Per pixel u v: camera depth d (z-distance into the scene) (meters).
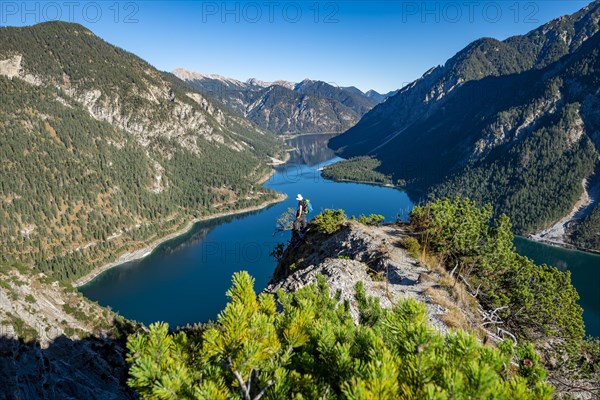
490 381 3.09
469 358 3.68
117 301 154.50
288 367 4.71
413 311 4.36
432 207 34.16
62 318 43.66
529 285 26.25
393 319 4.30
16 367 29.42
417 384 3.33
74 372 35.84
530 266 27.72
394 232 36.66
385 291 21.25
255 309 4.60
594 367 21.33
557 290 26.31
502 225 30.19
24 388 28.47
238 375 3.91
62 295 47.47
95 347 42.34
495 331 21.17
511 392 3.38
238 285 4.75
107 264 198.75
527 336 23.39
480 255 28.14
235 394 3.87
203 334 4.24
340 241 34.72
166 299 155.62
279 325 5.04
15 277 43.66
